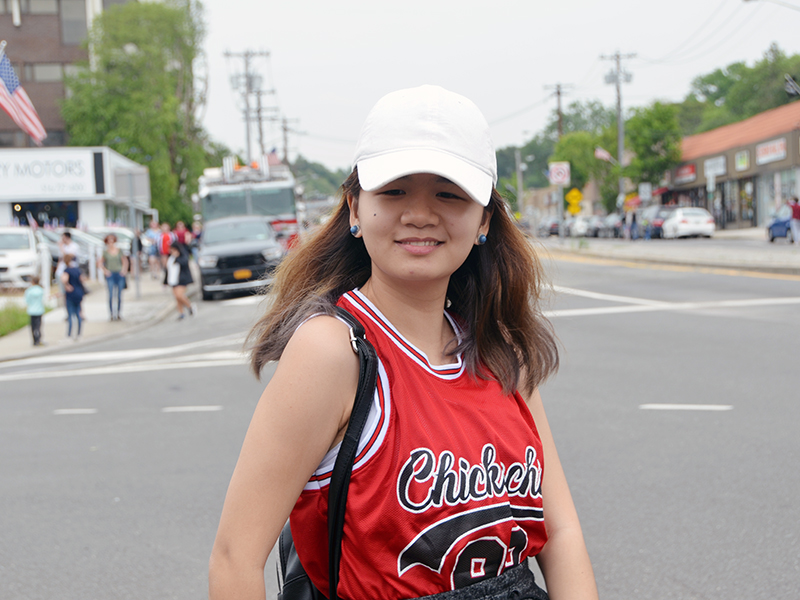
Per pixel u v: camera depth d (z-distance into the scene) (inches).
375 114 59.1
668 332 443.5
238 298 826.2
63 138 2085.4
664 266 879.1
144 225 2271.2
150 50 1974.7
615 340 425.7
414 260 58.7
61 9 2080.5
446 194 58.5
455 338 64.9
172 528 185.9
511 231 72.0
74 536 182.9
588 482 203.2
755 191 1729.8
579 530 68.0
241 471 55.1
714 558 158.4
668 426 252.5
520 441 61.6
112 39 1989.4
